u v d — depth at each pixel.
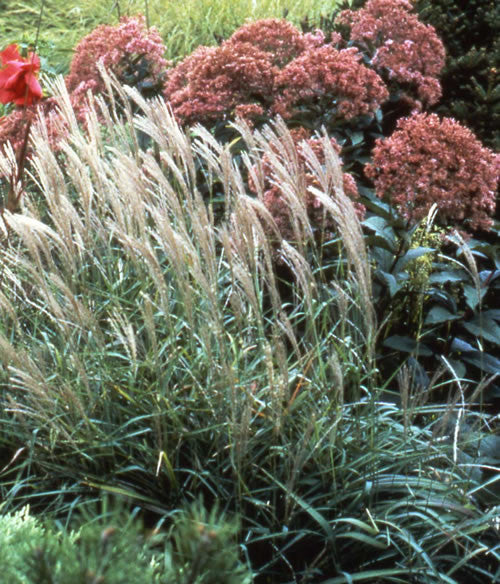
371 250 3.85
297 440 2.89
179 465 2.86
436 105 5.33
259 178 3.29
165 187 2.88
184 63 4.79
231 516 2.69
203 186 4.43
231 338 2.89
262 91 4.54
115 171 3.11
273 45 4.88
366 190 4.37
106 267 3.54
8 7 9.16
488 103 4.97
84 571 1.06
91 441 2.69
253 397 2.73
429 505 2.75
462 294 4.10
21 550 1.43
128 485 2.76
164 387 2.77
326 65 4.26
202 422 2.88
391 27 4.80
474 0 5.69
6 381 2.94
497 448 3.26
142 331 3.26
